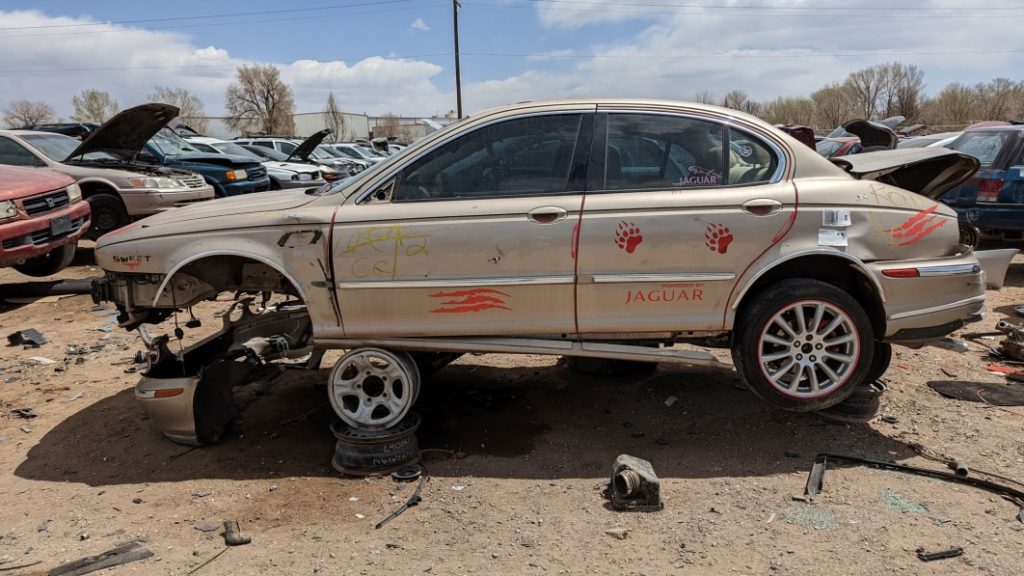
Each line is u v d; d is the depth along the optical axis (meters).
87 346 6.36
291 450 4.23
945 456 3.96
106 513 3.54
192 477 3.91
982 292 4.15
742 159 3.95
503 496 3.62
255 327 4.71
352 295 3.92
